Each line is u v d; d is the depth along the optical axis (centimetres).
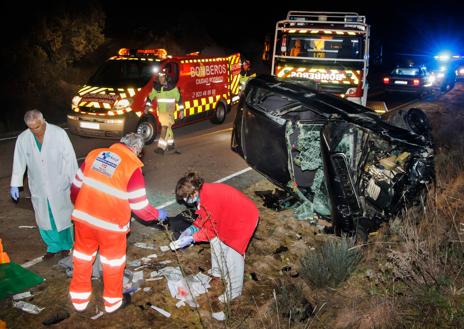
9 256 513
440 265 475
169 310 430
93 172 397
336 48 1095
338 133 550
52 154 470
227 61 1311
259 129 664
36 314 414
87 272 409
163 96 936
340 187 535
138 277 474
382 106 1605
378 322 411
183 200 435
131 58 1059
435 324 409
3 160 906
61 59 1666
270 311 430
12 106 1381
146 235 571
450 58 2391
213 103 1238
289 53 1117
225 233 439
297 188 612
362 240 544
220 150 1003
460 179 720
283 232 592
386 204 557
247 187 756
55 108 1502
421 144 545
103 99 966
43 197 479
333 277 478
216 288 460
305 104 608
